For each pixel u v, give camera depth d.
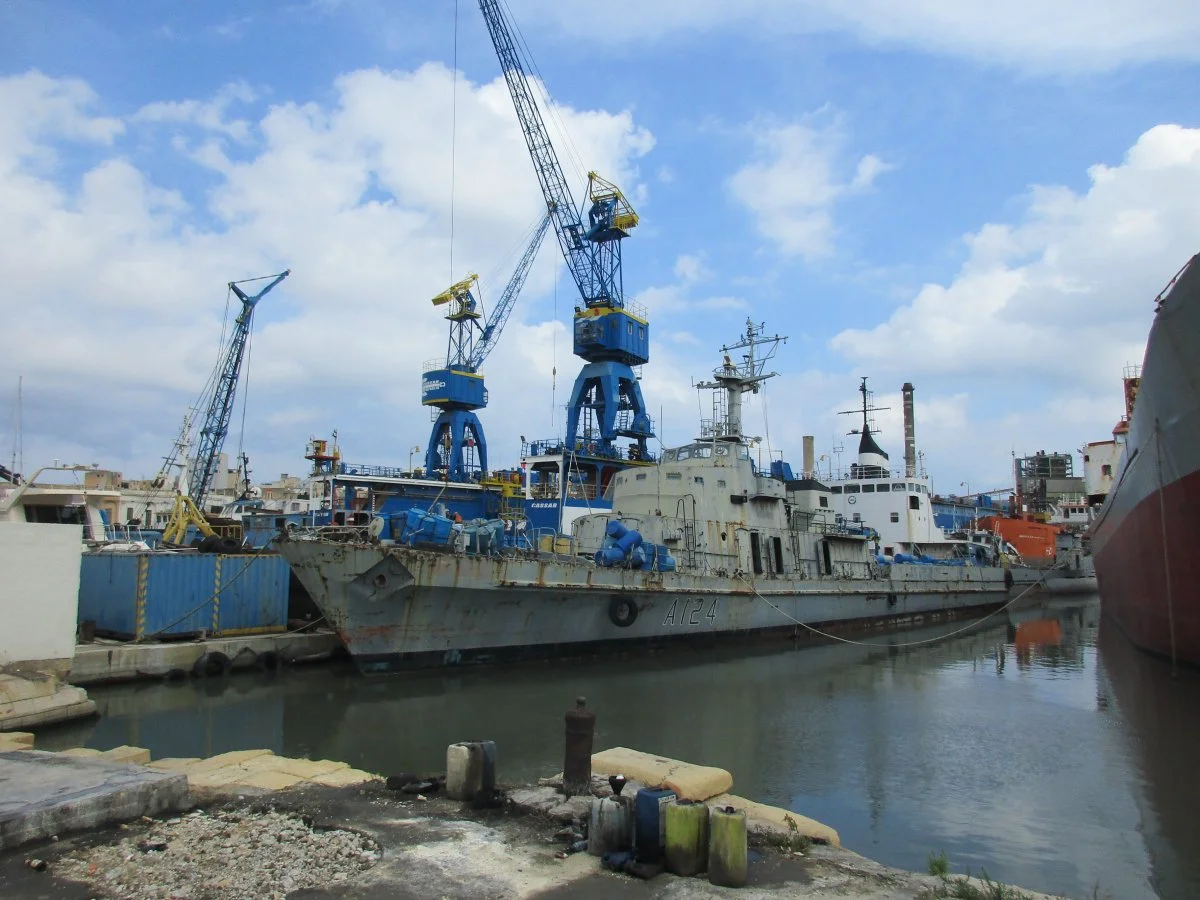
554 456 54.72
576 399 58.53
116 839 7.54
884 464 55.50
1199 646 21.59
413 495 51.59
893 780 14.01
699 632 28.53
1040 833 11.52
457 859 7.13
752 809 9.33
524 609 23.56
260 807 8.59
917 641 33.91
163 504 49.19
